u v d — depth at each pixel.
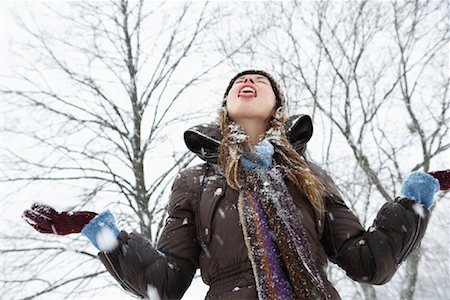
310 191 2.20
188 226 2.25
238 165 2.22
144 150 9.20
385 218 2.11
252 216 2.05
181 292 2.20
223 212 2.13
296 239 2.00
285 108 2.56
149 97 9.61
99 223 1.95
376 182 9.67
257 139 2.43
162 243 2.24
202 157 2.34
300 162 2.30
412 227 2.04
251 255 1.97
